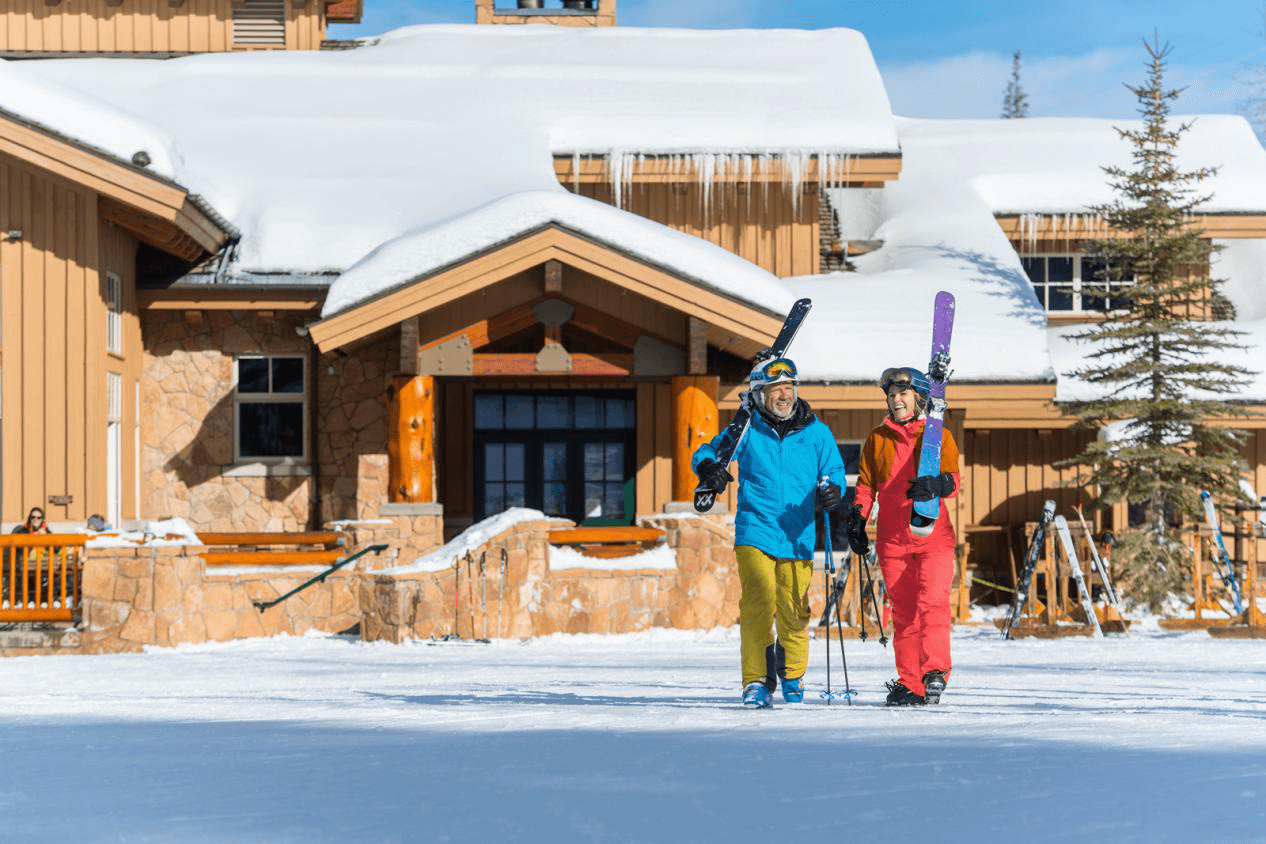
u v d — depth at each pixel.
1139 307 21.88
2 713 6.97
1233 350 23.33
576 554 16.25
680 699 7.19
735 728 4.86
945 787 3.21
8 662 13.38
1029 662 10.81
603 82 26.06
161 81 25.59
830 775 3.47
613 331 19.41
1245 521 20.92
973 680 8.50
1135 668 9.85
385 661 12.35
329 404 21.23
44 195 18.30
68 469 18.20
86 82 25.48
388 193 22.30
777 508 6.40
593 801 3.12
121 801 3.34
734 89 25.86
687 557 16.23
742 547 6.36
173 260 20.92
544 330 19.59
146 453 21.12
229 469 21.14
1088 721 4.88
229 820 2.98
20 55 27.31
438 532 18.83
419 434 18.92
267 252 20.94
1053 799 2.99
